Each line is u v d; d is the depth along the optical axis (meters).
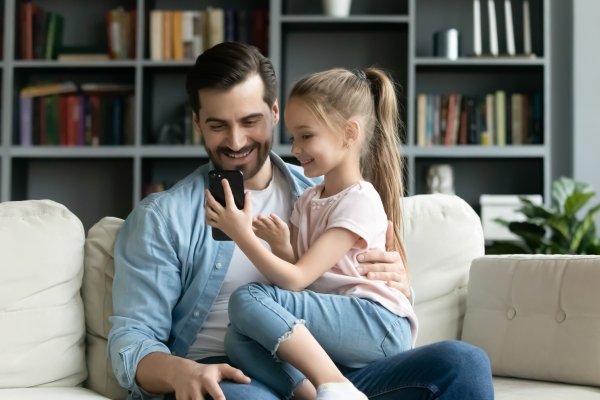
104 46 5.64
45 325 2.24
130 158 5.69
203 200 2.30
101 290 2.36
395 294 2.04
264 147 2.31
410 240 2.63
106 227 2.43
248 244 1.93
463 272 2.67
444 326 2.61
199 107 2.26
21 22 5.52
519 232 4.77
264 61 2.30
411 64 5.26
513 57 5.27
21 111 5.49
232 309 1.91
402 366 1.88
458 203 2.76
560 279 2.36
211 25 5.42
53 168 5.73
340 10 5.36
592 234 4.82
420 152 5.26
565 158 5.54
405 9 5.62
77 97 5.48
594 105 5.43
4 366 2.18
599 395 2.22
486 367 1.83
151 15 5.43
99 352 2.34
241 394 1.79
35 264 2.25
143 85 5.41
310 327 1.93
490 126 5.35
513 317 2.44
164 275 2.19
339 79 2.16
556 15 5.55
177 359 1.92
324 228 2.10
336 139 2.11
